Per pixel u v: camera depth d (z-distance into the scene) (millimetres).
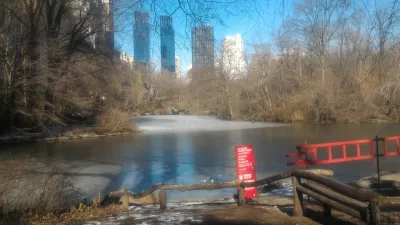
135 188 14109
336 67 51156
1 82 27547
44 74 28031
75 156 24344
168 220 5965
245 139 33062
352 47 44750
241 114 64938
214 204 7938
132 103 60188
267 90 61250
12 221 6535
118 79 40594
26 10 27609
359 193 4098
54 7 31375
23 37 27719
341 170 16266
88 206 8000
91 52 32531
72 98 33344
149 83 73500
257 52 62719
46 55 28062
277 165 18875
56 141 34031
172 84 85438
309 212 5953
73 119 39906
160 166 19828
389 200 3891
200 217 6066
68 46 31344
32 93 29219
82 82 34844
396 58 37375
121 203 8531
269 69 61469
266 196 8531
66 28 32500
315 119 53156
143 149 27703
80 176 16609
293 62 58562
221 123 55719
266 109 61125
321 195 5168
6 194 7750
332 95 50500
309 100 53562
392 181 9523
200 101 84938
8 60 27609
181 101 90375
